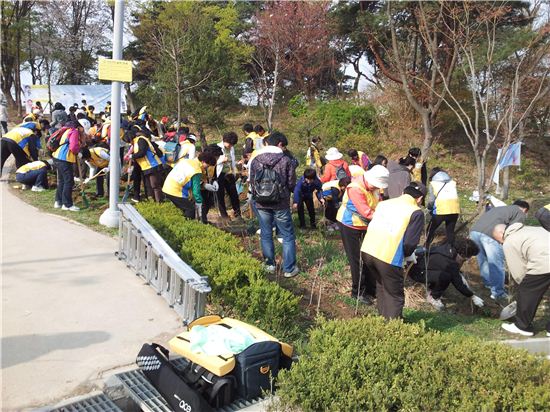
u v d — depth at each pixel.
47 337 4.62
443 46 13.56
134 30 25.45
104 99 23.97
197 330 4.07
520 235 6.07
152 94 16.36
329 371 3.63
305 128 21.16
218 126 16.89
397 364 3.71
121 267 6.55
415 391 3.47
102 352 4.40
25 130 11.29
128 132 9.92
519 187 16.69
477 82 10.45
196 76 15.30
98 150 10.14
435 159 18.25
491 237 7.11
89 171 11.68
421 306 6.77
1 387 3.78
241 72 20.47
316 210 10.90
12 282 5.88
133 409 3.95
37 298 5.47
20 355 4.27
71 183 9.23
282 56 23.16
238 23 25.73
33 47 27.42
